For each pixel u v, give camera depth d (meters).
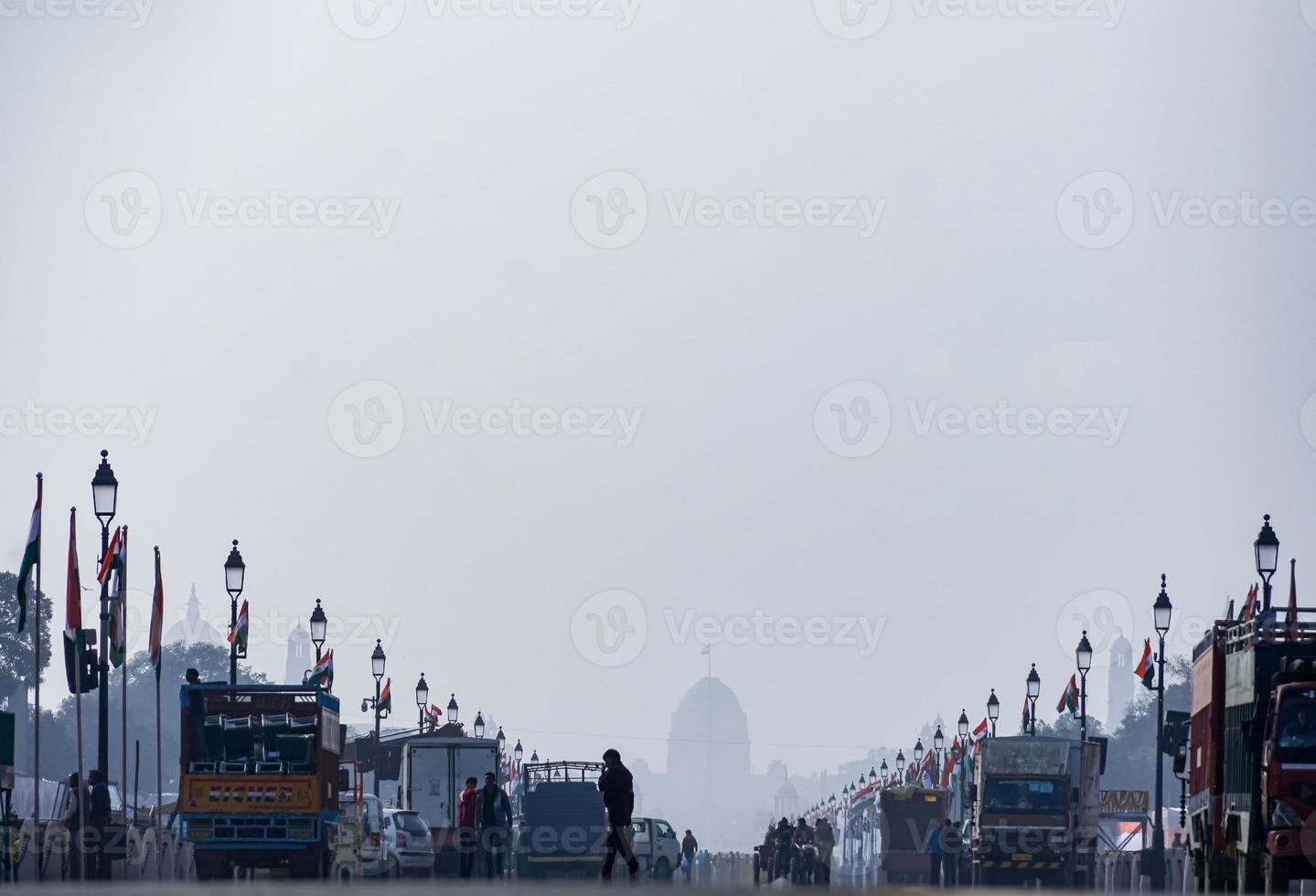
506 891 45.06
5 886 49.31
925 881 147.50
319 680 123.19
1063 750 115.88
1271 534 86.25
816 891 48.34
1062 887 109.00
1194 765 79.50
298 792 86.19
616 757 77.50
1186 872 82.50
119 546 89.50
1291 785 64.19
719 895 45.22
